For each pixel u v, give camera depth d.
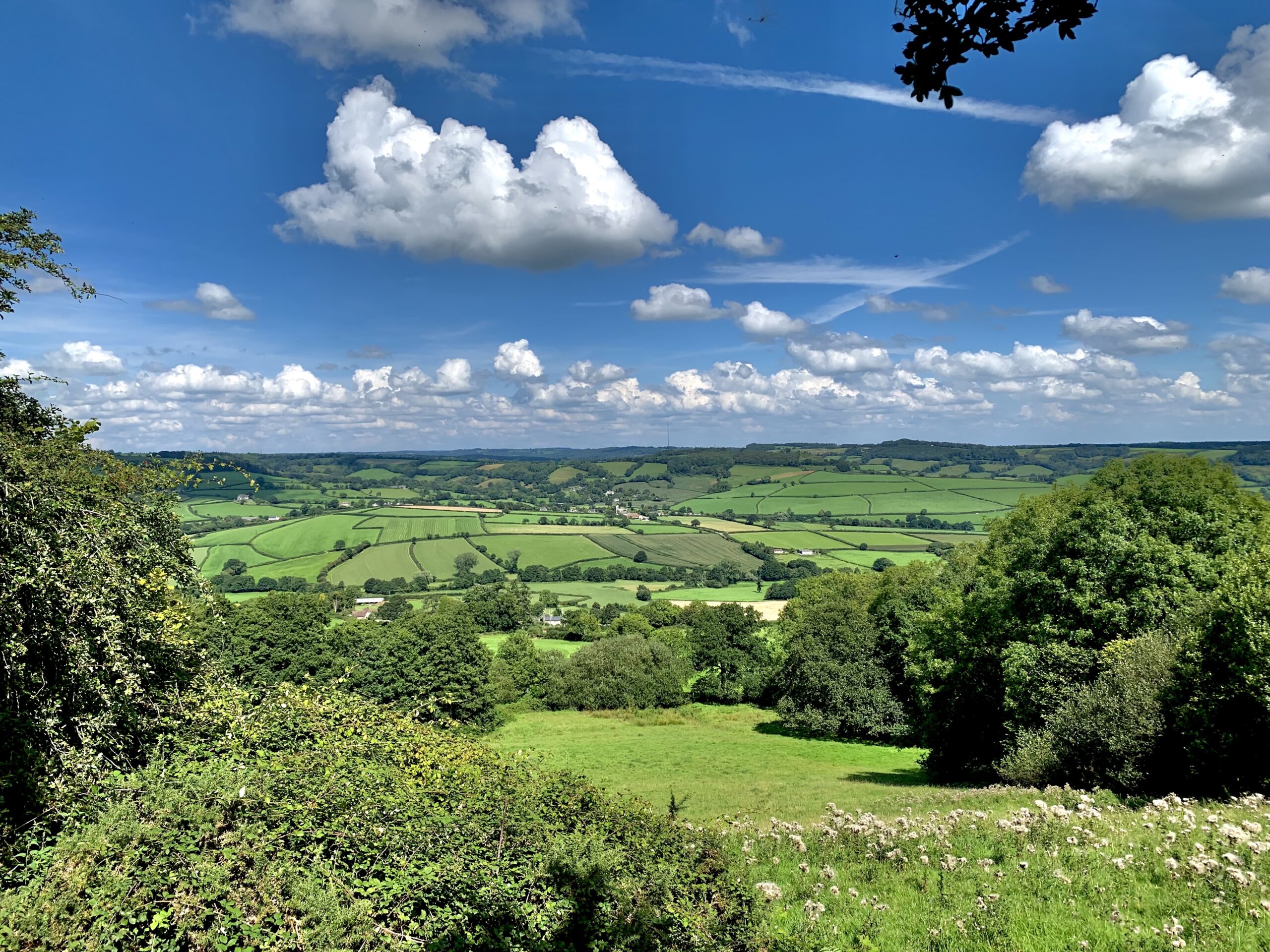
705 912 8.69
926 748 45.38
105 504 11.29
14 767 7.61
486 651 58.03
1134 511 26.75
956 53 4.81
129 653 9.73
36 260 10.53
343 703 12.67
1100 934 7.75
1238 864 9.04
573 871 8.58
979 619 31.28
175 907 6.02
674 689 72.25
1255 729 15.65
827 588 64.50
